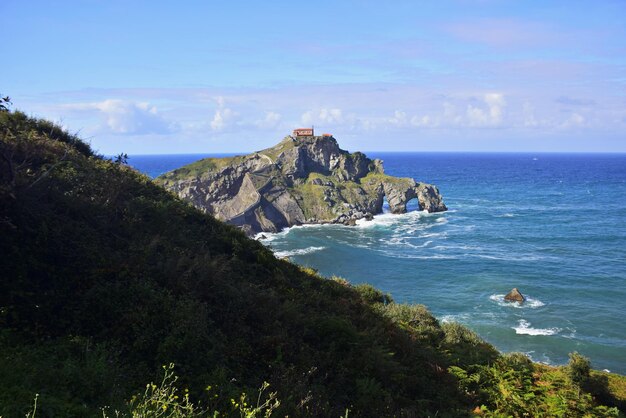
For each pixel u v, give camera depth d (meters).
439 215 126.38
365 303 20.91
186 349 9.57
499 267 68.62
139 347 9.30
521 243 86.75
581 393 19.06
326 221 124.00
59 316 9.49
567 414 15.67
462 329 25.38
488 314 49.06
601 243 84.94
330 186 135.50
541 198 157.88
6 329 8.30
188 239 16.69
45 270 10.41
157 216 16.75
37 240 10.91
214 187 126.81
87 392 7.18
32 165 14.48
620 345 41.38
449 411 12.87
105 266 11.41
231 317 12.13
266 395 9.18
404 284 61.22
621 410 20.58
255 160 135.12
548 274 64.31
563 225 104.88
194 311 11.05
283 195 126.88
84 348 8.53
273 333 12.20
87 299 10.04
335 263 74.19
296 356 11.55
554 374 20.19
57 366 7.84
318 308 16.33
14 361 7.30
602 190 179.88
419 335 19.72
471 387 15.79
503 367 19.05
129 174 20.16
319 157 145.62
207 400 8.24
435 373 15.28
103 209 14.41
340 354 12.81
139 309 10.17
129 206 15.77
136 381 8.26
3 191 10.98
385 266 71.31
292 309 13.97
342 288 22.28
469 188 195.88
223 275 14.38
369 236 99.56
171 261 12.98
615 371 36.84
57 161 15.47
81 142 20.69
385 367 13.07
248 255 19.30
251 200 121.25
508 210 131.50
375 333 15.76
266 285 16.78
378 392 11.55
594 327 45.38
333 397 10.75
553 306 51.47
